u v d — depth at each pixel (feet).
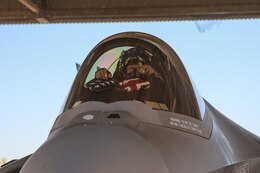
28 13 40.55
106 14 40.78
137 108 15.29
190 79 17.13
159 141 14.57
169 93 16.14
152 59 16.69
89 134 13.92
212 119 17.72
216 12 39.50
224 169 14.29
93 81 16.42
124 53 16.84
